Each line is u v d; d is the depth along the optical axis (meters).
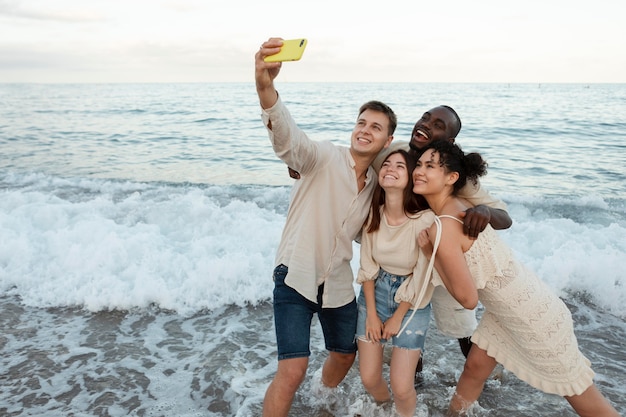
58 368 3.66
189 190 8.60
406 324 2.77
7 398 3.30
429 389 3.44
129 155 13.53
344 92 52.44
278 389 2.59
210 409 3.23
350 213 2.77
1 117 24.06
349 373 3.62
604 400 2.68
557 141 15.85
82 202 7.60
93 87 76.94
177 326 4.32
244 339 4.11
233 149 14.48
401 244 2.79
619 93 53.75
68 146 15.10
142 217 6.59
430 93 51.53
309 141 2.64
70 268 5.07
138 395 3.36
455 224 2.54
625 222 6.95
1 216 6.34
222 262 4.95
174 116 24.31
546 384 2.71
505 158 12.84
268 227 6.07
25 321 4.34
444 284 2.66
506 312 2.66
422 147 2.98
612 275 4.79
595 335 4.18
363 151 2.75
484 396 3.38
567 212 7.47
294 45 2.24
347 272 2.93
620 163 11.95
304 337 2.66
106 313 4.52
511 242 5.77
